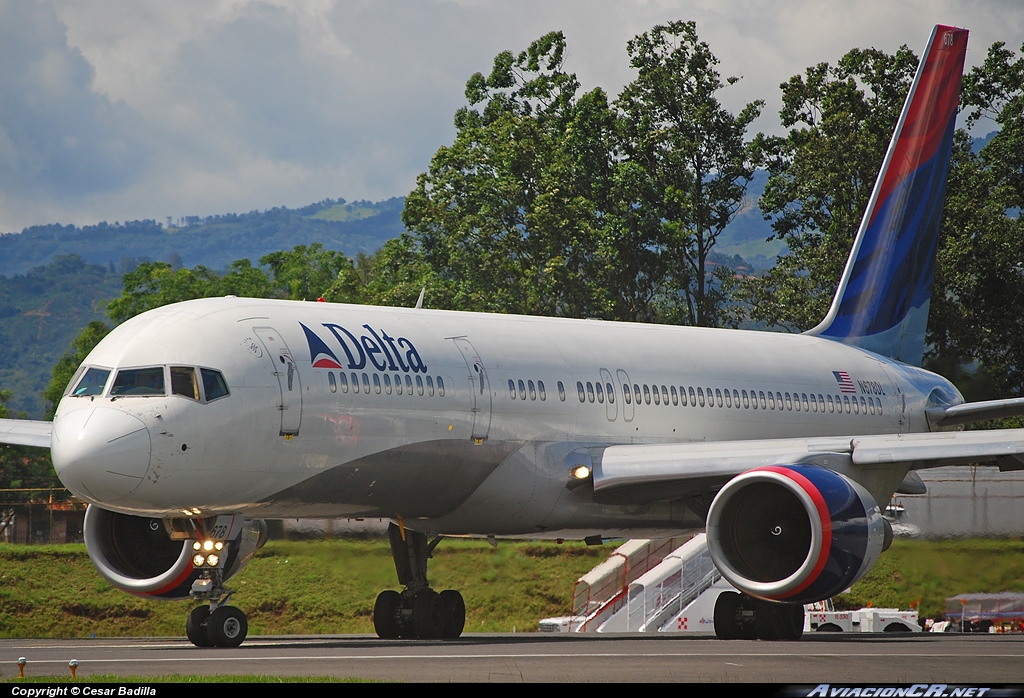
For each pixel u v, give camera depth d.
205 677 48.41
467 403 77.50
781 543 73.31
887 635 92.50
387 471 74.12
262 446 68.00
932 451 74.31
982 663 56.53
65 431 64.44
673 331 97.31
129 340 67.62
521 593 138.62
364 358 73.12
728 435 94.75
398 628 84.25
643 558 144.62
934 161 115.88
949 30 114.50
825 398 102.62
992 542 138.25
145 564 76.56
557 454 82.56
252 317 71.00
